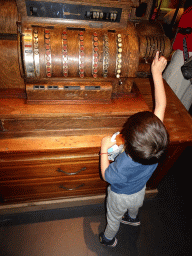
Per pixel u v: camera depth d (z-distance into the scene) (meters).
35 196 1.63
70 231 1.70
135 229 1.76
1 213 1.71
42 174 1.38
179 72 1.98
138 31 1.22
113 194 1.18
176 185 2.08
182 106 1.52
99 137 1.27
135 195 1.18
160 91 1.08
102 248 1.63
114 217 1.31
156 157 0.79
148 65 1.29
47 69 1.02
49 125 1.17
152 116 0.79
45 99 1.13
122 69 1.11
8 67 1.10
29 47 0.97
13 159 1.19
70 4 0.99
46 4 0.97
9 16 1.01
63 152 1.21
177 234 1.75
